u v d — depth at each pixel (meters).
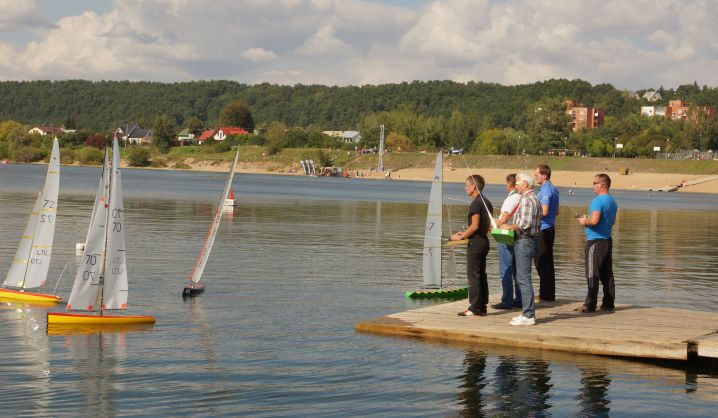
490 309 18.14
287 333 17.23
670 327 16.02
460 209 67.94
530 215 15.82
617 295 23.14
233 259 29.47
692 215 67.94
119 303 18.05
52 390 13.03
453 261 26.20
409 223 50.28
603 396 13.03
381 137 196.12
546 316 17.20
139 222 45.06
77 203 59.28
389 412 12.21
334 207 66.69
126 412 12.07
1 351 15.38
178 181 122.25
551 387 13.45
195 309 19.81
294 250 32.97
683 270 29.05
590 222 17.27
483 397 12.92
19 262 20.72
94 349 15.70
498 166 187.62
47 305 20.20
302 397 12.88
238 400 12.70
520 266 16.11
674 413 12.30
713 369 14.72
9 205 55.06
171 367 14.50
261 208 62.47
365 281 24.94
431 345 16.06
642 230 49.16
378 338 16.69
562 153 193.12
